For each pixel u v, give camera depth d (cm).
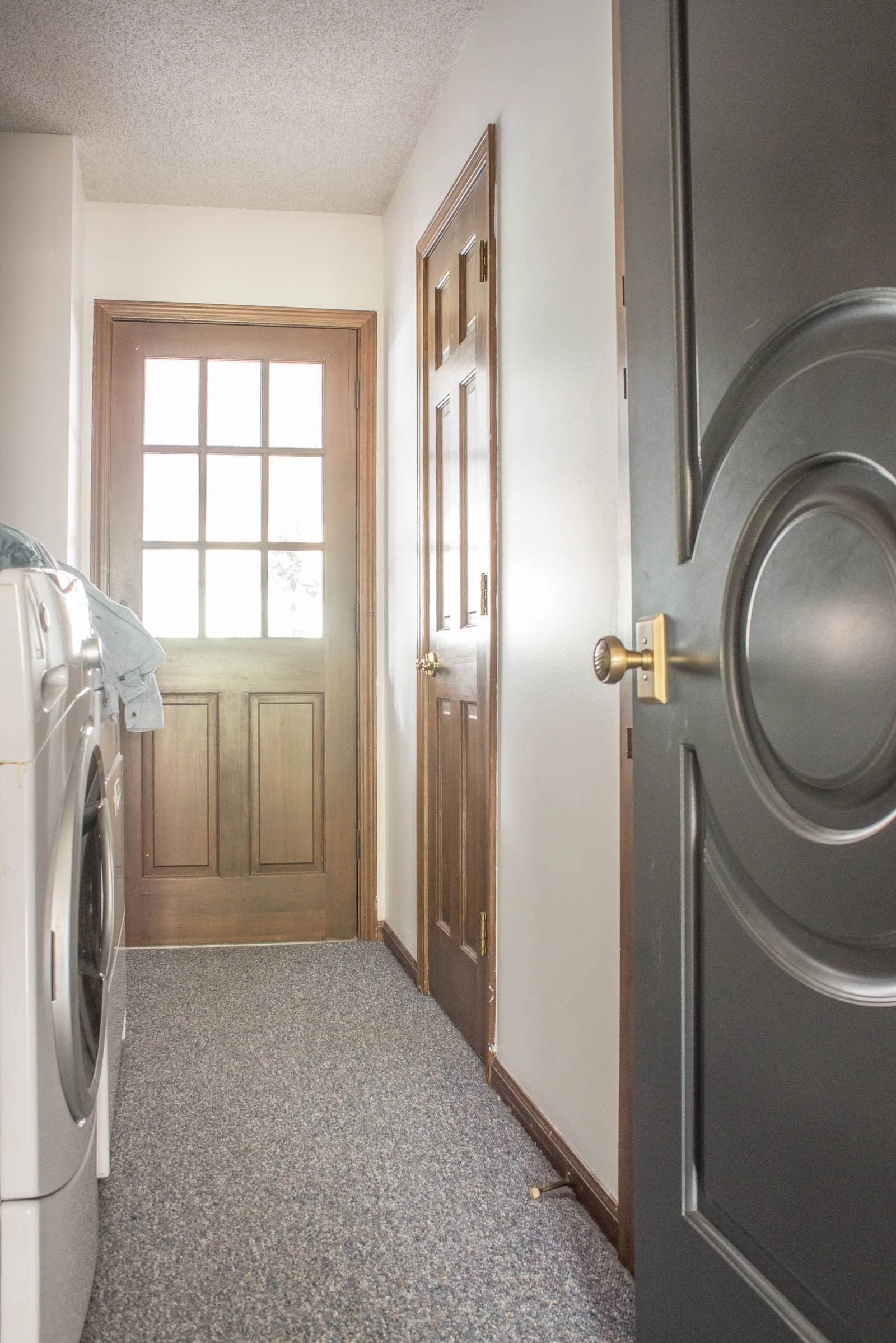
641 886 104
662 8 97
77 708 133
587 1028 181
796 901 77
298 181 356
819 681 74
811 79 73
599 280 175
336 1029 275
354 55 277
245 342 378
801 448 76
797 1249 78
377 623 384
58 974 113
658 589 101
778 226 78
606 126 171
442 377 292
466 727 266
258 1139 207
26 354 321
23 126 317
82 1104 127
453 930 280
